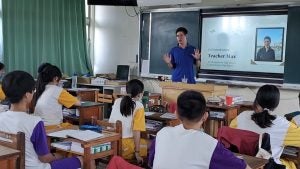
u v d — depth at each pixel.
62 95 3.39
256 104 2.49
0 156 1.85
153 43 6.48
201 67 5.92
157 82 6.46
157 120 3.63
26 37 6.09
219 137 2.42
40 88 3.36
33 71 6.21
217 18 5.71
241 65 5.54
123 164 1.59
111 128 2.89
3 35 5.80
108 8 7.20
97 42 7.36
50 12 6.37
